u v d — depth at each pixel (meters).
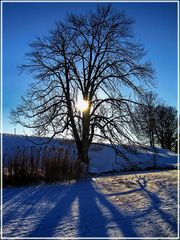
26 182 14.42
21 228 6.94
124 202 10.01
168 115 60.25
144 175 20.05
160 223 7.36
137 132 22.84
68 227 7.02
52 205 9.54
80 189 13.18
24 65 22.53
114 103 22.80
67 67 23.09
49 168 15.42
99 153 37.47
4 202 10.04
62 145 25.23
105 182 16.05
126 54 23.36
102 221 7.54
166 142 62.28
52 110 22.69
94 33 23.86
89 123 23.61
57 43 22.81
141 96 22.78
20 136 34.09
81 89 24.08
